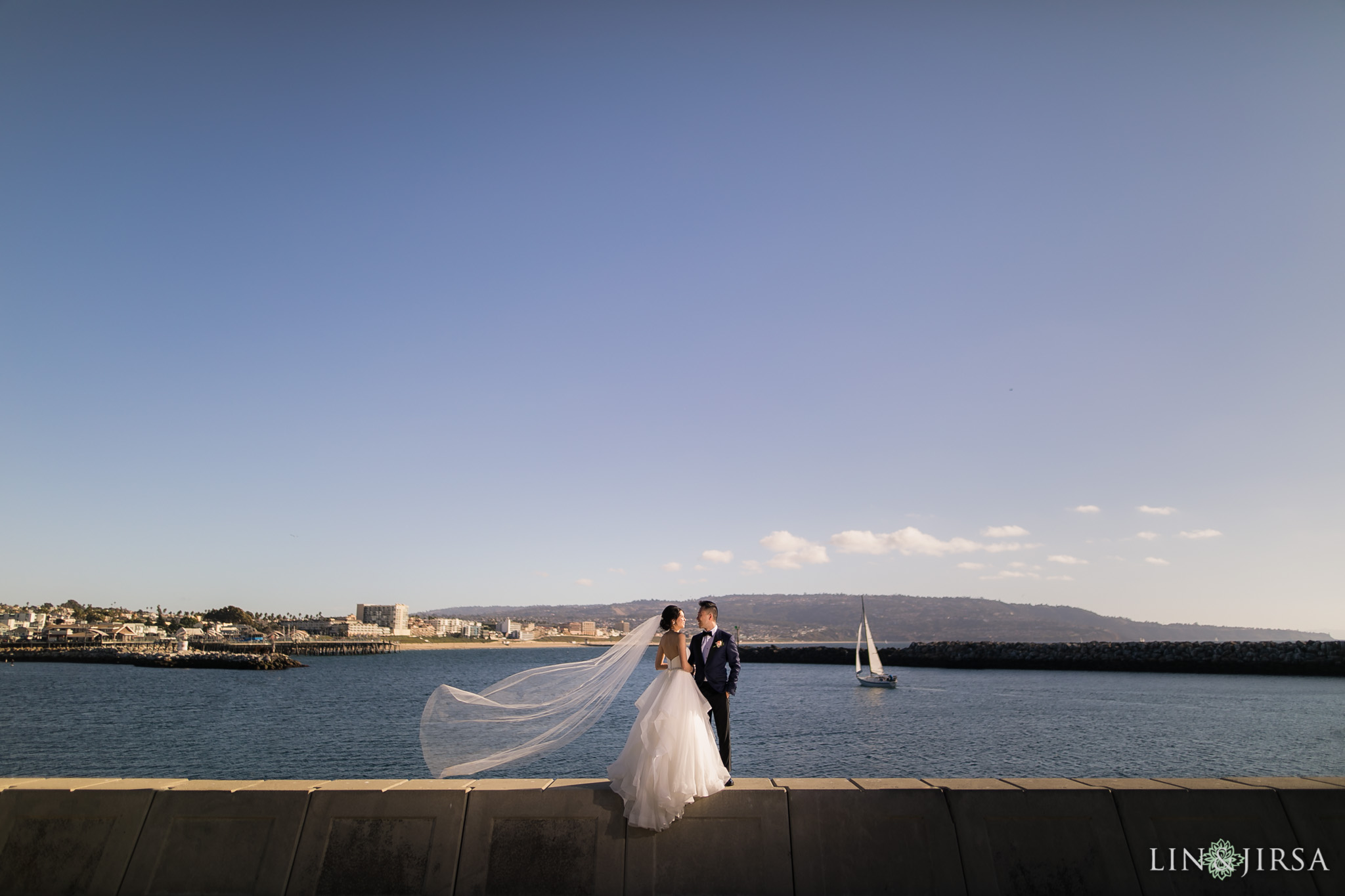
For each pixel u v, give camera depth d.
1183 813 6.76
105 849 6.69
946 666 142.62
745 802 6.80
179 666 181.50
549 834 6.70
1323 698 75.50
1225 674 111.44
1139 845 6.63
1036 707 67.88
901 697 79.94
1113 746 43.66
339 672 166.62
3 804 6.84
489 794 6.86
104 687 113.12
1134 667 120.75
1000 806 6.78
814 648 179.62
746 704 73.25
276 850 6.66
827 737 47.56
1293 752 41.62
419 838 6.69
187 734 52.75
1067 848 6.62
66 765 40.34
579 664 8.05
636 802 6.61
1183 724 53.94
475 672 163.88
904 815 6.75
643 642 7.88
